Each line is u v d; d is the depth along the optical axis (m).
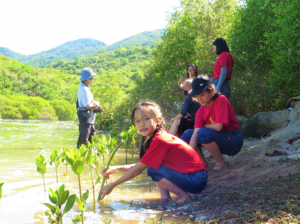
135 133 4.70
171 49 9.30
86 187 2.98
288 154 3.24
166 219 1.99
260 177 2.70
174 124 4.05
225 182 2.80
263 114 5.05
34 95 78.25
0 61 90.19
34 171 3.71
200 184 2.46
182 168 2.45
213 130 3.19
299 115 4.31
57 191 1.74
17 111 46.22
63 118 56.62
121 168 2.66
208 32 9.74
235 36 6.49
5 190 2.78
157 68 9.84
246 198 2.20
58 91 87.62
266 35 5.34
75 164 1.98
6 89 73.69
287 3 5.20
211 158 4.17
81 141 6.08
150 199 2.55
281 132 4.03
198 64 7.80
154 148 2.38
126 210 2.21
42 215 2.08
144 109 2.39
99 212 2.17
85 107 6.02
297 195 2.05
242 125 5.40
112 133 5.72
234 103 6.98
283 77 5.26
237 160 3.55
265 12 5.98
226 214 1.91
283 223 1.65
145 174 3.81
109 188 2.40
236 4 9.68
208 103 3.21
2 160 4.45
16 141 7.24
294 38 4.90
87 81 6.14
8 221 1.95
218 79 4.49
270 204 1.98
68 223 1.90
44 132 11.12
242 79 6.60
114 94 10.46
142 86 8.38
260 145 3.90
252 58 6.26
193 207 2.23
